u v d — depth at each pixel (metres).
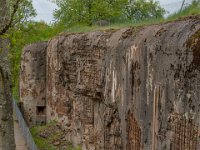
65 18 29.22
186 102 6.06
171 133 6.52
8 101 8.80
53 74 15.33
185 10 8.68
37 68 17.52
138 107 7.86
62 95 14.29
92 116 11.50
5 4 8.48
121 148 8.94
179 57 6.29
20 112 16.55
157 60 7.04
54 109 15.56
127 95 8.42
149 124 7.39
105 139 9.84
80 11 28.55
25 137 14.76
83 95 11.94
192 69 5.92
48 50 16.33
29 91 17.72
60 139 14.17
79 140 12.55
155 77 7.11
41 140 14.73
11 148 8.94
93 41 10.93
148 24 8.91
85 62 11.49
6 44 8.70
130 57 8.23
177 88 6.33
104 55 9.94
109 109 9.54
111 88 9.41
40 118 17.56
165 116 6.73
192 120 5.89
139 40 7.94
